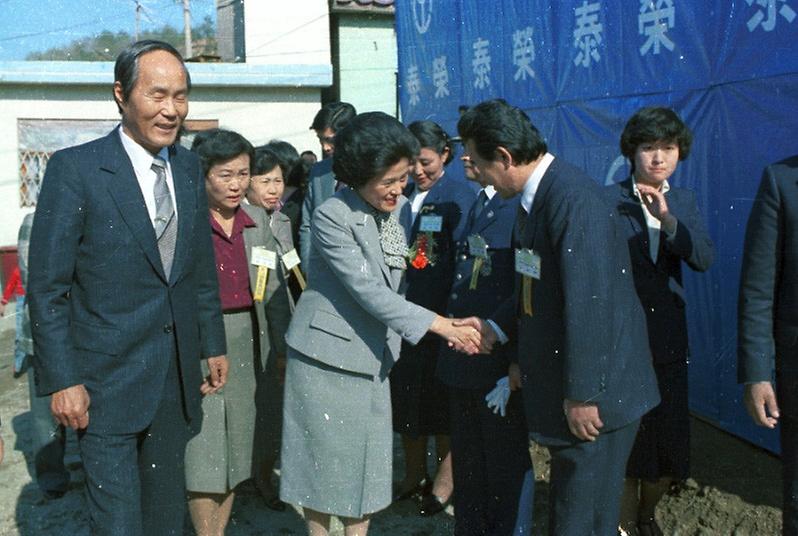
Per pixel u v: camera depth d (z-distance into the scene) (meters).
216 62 11.50
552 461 2.58
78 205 2.44
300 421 2.85
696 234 3.06
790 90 3.58
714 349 4.25
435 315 2.76
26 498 4.02
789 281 2.40
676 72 4.30
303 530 3.62
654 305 3.04
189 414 2.71
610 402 2.38
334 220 2.73
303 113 11.28
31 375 3.95
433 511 3.71
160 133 2.50
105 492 2.52
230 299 3.28
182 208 2.64
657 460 3.05
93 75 10.59
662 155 3.02
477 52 6.54
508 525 3.01
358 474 2.83
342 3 11.62
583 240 2.32
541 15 5.52
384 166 2.63
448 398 3.67
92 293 2.50
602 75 4.89
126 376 2.53
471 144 2.52
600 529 2.54
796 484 2.44
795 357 2.39
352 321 2.79
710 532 3.32
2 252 10.05
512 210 3.01
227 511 3.35
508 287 3.02
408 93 8.04
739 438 4.14
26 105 10.59
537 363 2.52
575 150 5.21
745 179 3.90
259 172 4.01
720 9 3.97
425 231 3.59
